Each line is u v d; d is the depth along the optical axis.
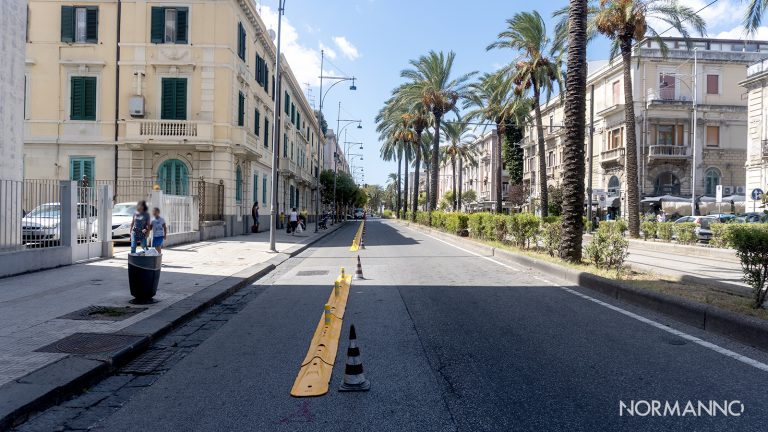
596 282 10.63
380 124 55.72
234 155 28.47
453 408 4.53
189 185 26.91
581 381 5.13
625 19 24.97
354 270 15.02
